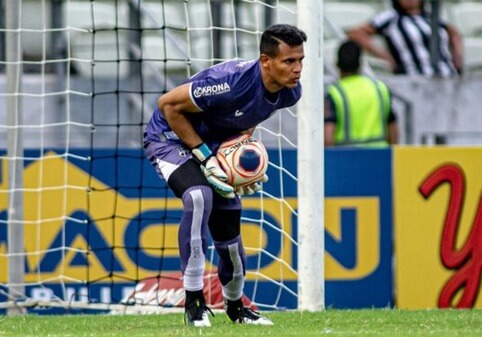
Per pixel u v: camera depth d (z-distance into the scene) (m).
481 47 51.97
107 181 32.75
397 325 22.83
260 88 21.09
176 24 47.69
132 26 44.75
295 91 21.73
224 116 21.58
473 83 47.28
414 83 46.84
